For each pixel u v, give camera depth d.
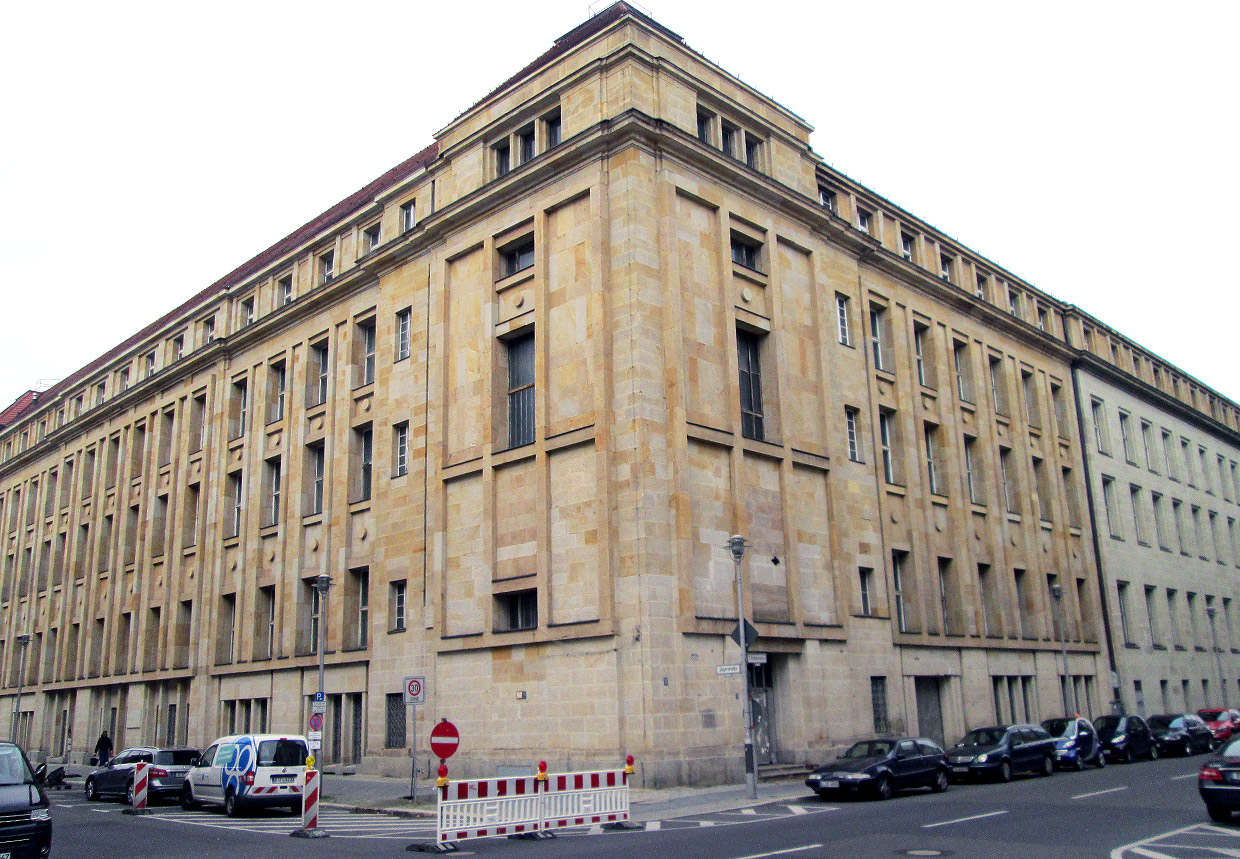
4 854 12.88
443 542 29.02
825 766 22.31
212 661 38.00
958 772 25.06
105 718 44.91
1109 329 51.56
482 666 27.08
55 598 51.88
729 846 14.17
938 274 39.38
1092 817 16.86
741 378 28.67
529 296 28.25
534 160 28.17
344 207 39.97
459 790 15.71
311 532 35.12
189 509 42.16
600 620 24.08
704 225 28.02
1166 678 47.09
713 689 24.44
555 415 26.64
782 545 27.72
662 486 24.69
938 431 36.88
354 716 31.98
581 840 15.70
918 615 32.97
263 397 38.97
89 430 51.66
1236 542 60.03
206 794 23.55
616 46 28.09
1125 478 49.09
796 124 32.66
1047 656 39.31
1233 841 13.88
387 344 33.28
